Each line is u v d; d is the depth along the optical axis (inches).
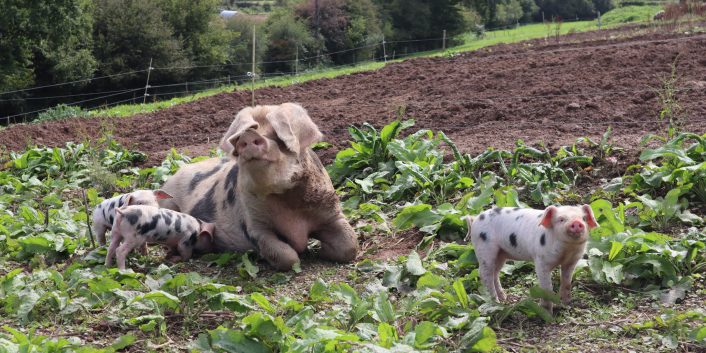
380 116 402.6
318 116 426.3
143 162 370.3
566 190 286.7
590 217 221.6
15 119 896.3
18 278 246.7
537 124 349.1
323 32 1268.5
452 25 1424.7
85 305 236.8
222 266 264.5
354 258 265.9
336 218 264.8
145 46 1098.1
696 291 232.1
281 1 1625.2
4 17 852.6
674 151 273.7
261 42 1160.2
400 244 270.8
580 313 227.8
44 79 999.6
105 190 339.0
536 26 1608.0
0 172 351.6
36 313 236.1
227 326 228.8
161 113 518.6
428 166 299.4
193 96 705.0
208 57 1173.7
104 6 1079.6
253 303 235.6
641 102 364.5
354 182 315.3
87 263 264.2
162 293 229.9
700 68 433.4
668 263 234.7
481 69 545.0
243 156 244.2
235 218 268.7
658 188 275.6
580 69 474.6
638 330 219.8
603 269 234.7
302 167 254.2
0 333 222.8
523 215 228.4
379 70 637.9
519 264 245.1
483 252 231.6
